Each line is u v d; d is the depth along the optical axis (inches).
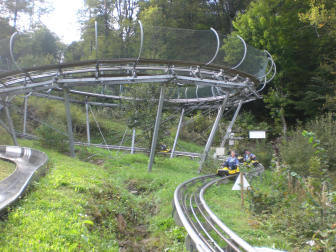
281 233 306.5
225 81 713.6
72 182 426.6
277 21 1213.7
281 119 1181.1
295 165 633.6
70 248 233.8
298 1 1192.2
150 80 667.4
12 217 270.7
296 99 1314.0
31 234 245.6
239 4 1784.0
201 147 1215.6
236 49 673.6
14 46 682.2
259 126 1220.5
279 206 371.9
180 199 386.9
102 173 594.9
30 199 326.0
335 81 1146.7
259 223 332.5
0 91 709.3
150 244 337.7
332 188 340.2
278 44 1226.0
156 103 809.5
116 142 1132.5
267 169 897.5
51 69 663.1
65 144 838.5
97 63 640.4
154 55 625.9
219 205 408.8
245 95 844.6
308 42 1243.8
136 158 816.3
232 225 327.6
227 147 1084.5
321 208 295.3
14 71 668.1
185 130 1302.9
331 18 927.7
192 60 644.1
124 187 548.1
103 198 416.2
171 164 813.9
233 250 246.2
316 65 1286.9
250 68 722.8
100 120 1233.4
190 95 1053.8
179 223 316.8
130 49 629.6
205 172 729.0
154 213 424.8
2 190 364.2
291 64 1269.7
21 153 703.1
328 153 674.2
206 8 1793.8
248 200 402.6
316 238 264.1
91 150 883.4
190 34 639.8
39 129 847.1
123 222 383.2
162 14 1563.7
